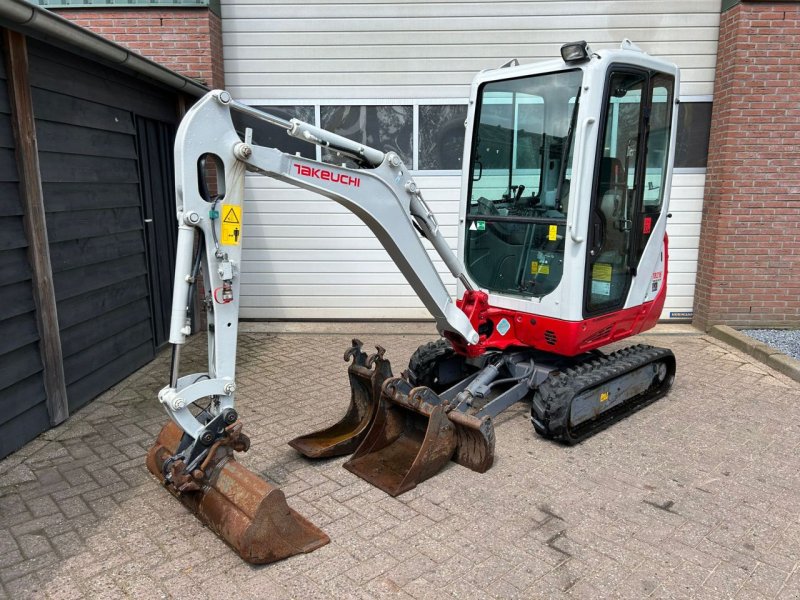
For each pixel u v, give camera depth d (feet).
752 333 21.38
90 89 15.26
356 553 8.99
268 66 22.18
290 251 23.38
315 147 22.74
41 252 13.00
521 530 9.61
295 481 11.16
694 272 23.27
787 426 13.74
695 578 8.47
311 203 22.95
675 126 14.62
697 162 22.44
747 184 21.07
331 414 14.48
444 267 23.80
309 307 23.85
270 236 23.25
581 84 12.22
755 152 20.84
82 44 13.16
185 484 8.89
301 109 22.50
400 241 11.27
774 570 8.66
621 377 13.78
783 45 20.10
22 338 12.57
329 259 23.45
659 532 9.58
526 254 13.76
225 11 21.75
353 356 12.87
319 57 22.08
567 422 12.27
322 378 17.22
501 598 8.04
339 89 22.30
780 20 19.93
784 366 17.40
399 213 11.15
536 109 13.34
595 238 12.94
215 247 8.95
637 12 21.52
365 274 23.54
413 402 11.50
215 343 9.25
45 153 13.46
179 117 20.70
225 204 8.94
